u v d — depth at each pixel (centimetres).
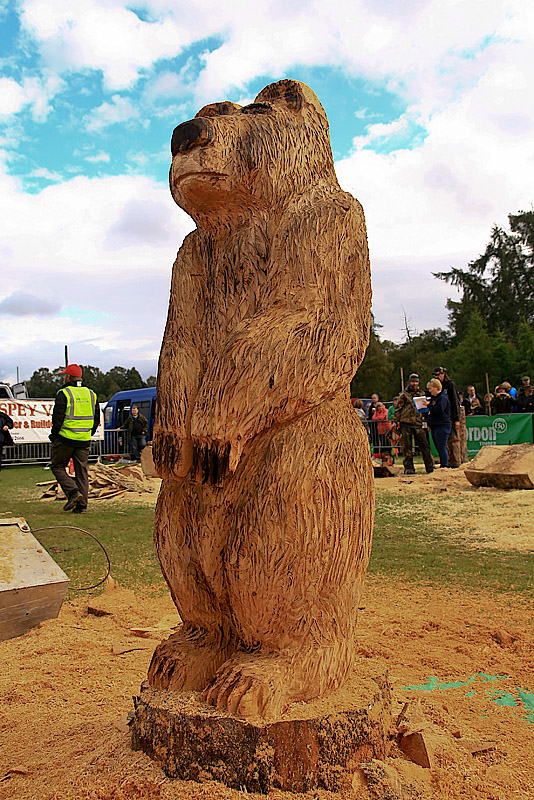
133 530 877
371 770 225
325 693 245
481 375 4309
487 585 550
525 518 849
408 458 1411
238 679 231
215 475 235
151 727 234
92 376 8975
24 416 2256
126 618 486
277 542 236
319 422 255
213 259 273
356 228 262
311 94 288
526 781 238
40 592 469
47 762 248
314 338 238
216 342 265
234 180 254
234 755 219
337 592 251
